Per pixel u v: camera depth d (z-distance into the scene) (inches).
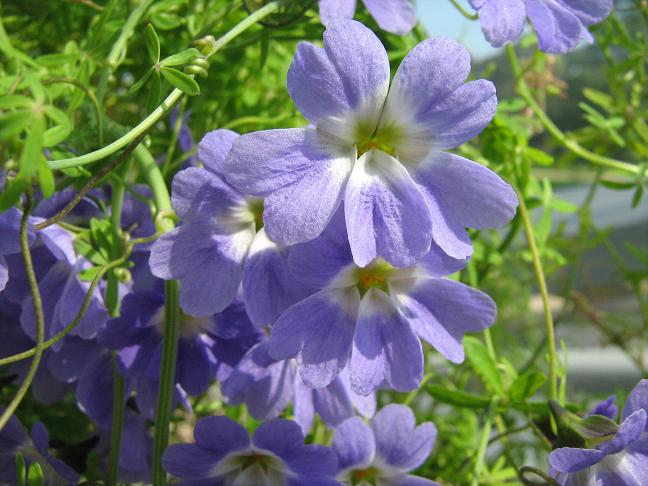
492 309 3.5
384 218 3.1
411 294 3.5
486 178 3.2
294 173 3.1
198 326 3.8
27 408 4.7
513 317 7.8
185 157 4.6
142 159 3.9
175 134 4.8
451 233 3.2
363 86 3.1
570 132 7.1
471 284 5.5
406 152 3.3
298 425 3.5
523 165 5.6
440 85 3.2
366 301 3.4
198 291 3.5
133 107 6.0
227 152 3.4
